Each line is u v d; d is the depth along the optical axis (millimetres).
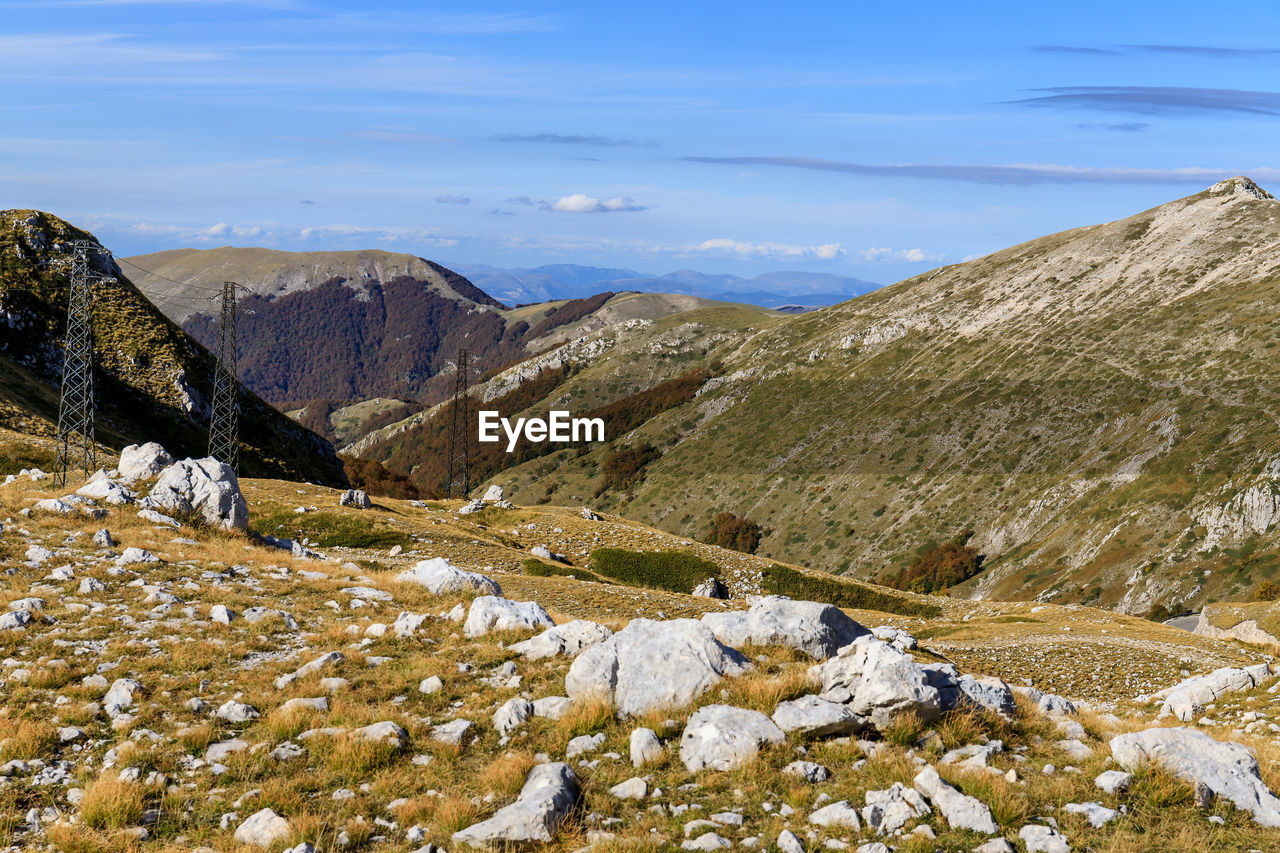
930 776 11062
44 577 23688
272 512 67812
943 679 14055
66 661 17391
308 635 20844
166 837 10906
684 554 85500
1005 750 12930
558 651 18344
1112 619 73125
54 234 142625
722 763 12062
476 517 91000
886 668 13250
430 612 24469
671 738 13188
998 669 44812
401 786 12211
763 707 13672
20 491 35000
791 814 10672
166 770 12812
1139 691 40031
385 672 17719
